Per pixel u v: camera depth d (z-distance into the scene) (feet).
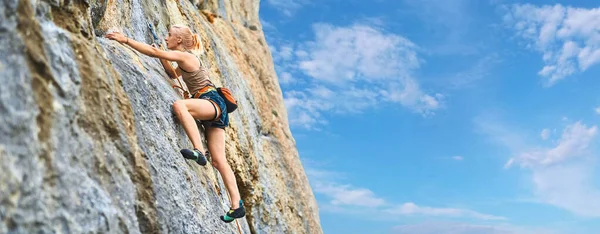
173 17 27.81
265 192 31.37
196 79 17.08
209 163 18.90
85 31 12.44
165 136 14.78
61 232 9.61
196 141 15.66
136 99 13.93
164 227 12.80
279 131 40.34
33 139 9.52
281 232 32.09
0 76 9.25
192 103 16.17
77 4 12.30
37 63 10.19
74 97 11.01
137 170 12.45
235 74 34.37
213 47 32.12
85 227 10.19
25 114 9.48
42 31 10.70
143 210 12.25
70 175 10.21
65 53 11.19
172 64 19.67
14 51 9.70
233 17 45.93
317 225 39.88
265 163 33.68
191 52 17.57
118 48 15.62
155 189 12.89
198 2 38.55
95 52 12.48
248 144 30.86
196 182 15.75
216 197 17.40
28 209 9.06
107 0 17.13
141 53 17.39
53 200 9.62
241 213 16.43
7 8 9.80
